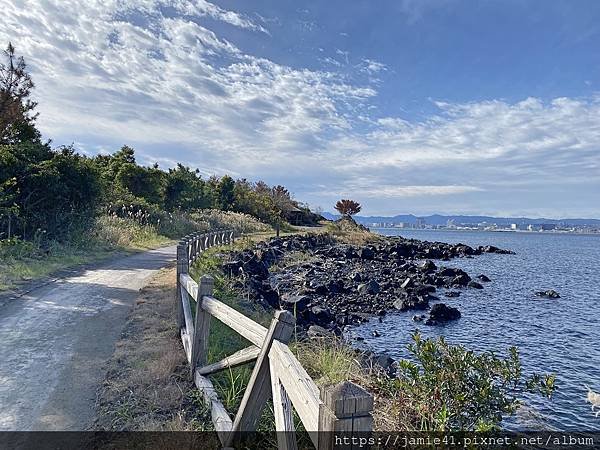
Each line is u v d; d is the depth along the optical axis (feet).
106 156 107.86
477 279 80.33
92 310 24.43
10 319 22.15
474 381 12.96
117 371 16.21
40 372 15.89
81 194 53.31
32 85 45.21
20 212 44.98
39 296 27.25
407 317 48.24
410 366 13.64
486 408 12.74
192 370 15.71
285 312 10.05
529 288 72.33
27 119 49.67
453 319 47.52
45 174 46.85
